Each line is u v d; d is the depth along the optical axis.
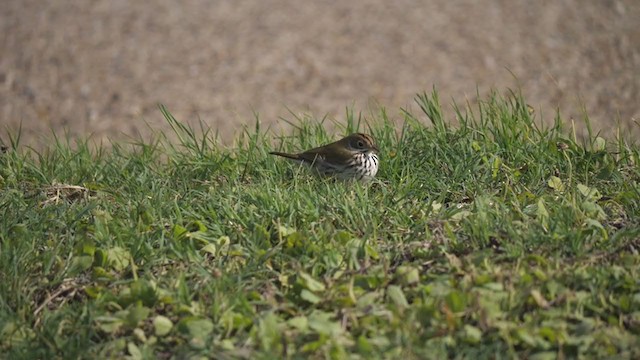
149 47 26.30
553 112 21.00
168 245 11.10
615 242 10.61
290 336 9.12
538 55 25.08
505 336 8.89
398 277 10.04
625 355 8.69
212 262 10.92
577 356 8.78
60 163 14.58
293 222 11.68
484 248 10.63
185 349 9.20
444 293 9.56
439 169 13.33
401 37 26.88
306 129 15.26
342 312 9.43
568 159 12.97
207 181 13.46
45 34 27.16
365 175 13.02
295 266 10.48
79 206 12.34
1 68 24.86
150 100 22.83
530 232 10.77
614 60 24.55
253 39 26.89
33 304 10.27
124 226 11.69
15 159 14.62
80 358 9.22
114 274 10.70
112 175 13.95
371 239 11.11
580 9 28.41
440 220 11.32
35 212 12.10
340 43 26.53
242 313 9.67
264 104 22.38
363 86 23.41
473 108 21.23
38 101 22.89
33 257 10.91
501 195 12.43
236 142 15.55
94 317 9.77
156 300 9.98
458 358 8.69
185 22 28.27
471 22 27.81
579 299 9.42
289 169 13.73
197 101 22.72
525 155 13.48
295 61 25.31
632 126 19.72
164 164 14.70
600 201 12.03
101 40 26.78
